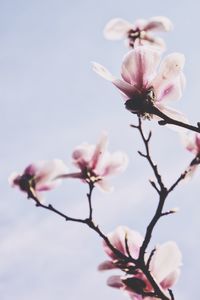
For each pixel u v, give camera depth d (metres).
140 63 0.77
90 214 0.87
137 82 0.77
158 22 1.21
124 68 0.77
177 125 0.76
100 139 0.93
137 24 1.22
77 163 0.92
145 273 0.80
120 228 0.86
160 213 0.82
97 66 0.75
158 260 0.83
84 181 0.92
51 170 0.92
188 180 0.86
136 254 0.84
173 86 0.77
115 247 0.85
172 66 0.77
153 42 1.21
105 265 0.84
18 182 0.92
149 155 0.84
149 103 0.76
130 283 0.81
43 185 0.92
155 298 0.81
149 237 0.81
